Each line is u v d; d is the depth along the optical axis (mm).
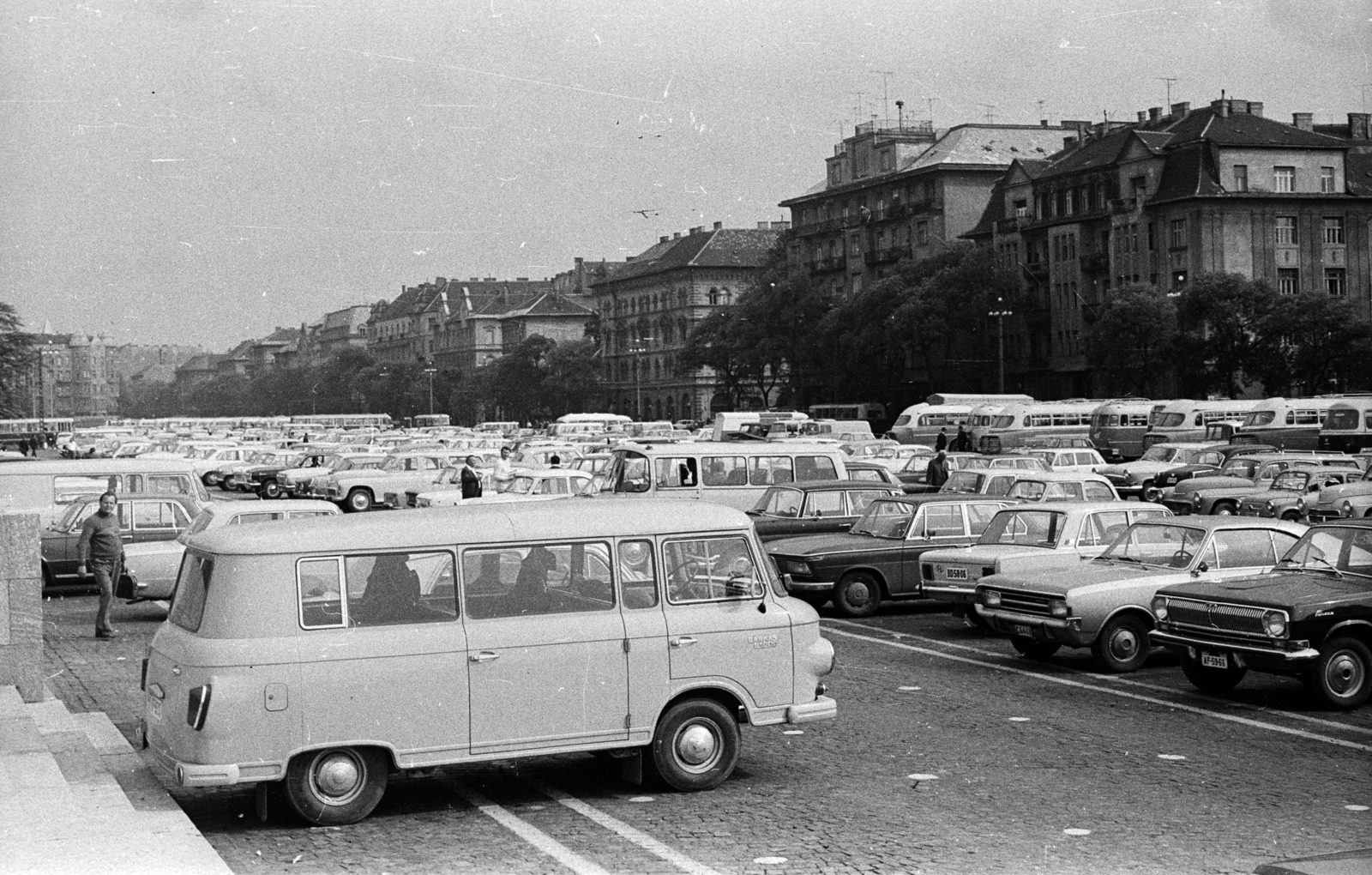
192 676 10398
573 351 148875
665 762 11453
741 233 143250
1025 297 97688
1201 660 15594
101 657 19500
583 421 102562
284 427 141125
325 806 10609
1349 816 10734
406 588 10852
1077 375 96562
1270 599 14953
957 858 9664
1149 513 20625
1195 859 9625
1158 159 89812
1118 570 18094
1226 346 79125
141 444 74062
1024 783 11820
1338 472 38844
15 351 127000
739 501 28672
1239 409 70000
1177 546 18125
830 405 99188
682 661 11492
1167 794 11414
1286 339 79125
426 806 11266
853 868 9438
